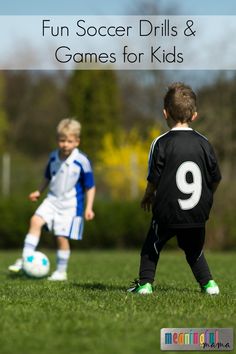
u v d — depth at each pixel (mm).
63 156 9227
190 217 6348
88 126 40031
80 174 9203
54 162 9266
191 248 6730
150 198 6609
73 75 41406
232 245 23031
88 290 7070
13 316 5176
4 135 53062
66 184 9172
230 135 30422
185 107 6504
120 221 22969
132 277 10086
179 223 6348
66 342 4273
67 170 9148
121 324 4844
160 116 34000
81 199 9312
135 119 41531
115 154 32938
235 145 30219
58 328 4699
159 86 33188
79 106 40531
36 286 7816
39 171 25766
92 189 9312
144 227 22922
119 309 5539
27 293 6824
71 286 7770
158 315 5281
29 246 9312
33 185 24953
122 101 41844
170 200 6320
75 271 11750
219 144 30234
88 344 4223
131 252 21703
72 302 5961
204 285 6750
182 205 6320
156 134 32656
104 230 22938
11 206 22969
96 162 38062
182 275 10758
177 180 6316
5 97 54500
